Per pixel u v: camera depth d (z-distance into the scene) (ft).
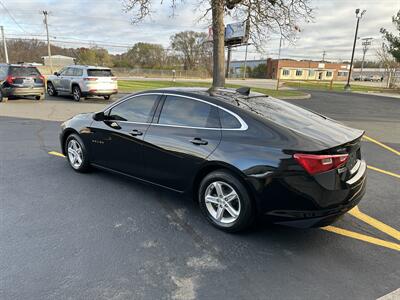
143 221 11.78
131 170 14.07
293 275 8.92
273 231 11.32
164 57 283.18
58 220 11.66
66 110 40.40
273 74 280.31
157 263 9.31
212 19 48.60
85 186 14.94
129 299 7.84
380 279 8.82
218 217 11.28
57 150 21.12
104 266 9.08
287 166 9.60
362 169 11.21
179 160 11.94
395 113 48.21
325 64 299.38
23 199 13.37
